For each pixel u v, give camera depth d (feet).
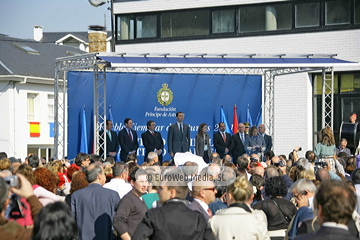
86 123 56.59
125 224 19.57
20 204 16.16
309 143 68.95
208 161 55.36
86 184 22.65
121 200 20.01
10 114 92.58
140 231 14.16
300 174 23.94
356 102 67.36
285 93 69.97
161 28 75.92
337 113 68.49
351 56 66.95
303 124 69.05
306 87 68.90
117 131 58.39
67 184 29.07
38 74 98.48
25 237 13.00
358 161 43.24
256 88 61.11
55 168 29.14
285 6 70.03
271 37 70.59
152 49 76.18
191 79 59.88
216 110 60.23
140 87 58.95
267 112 67.31
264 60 49.83
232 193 16.61
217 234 16.06
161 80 59.31
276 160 36.19
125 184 23.90
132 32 77.30
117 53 48.03
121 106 58.59
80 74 56.65
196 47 74.23
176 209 14.52
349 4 67.00
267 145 55.26
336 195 11.20
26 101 95.45
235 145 56.49
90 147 56.59
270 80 61.00
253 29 71.67
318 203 11.49
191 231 14.28
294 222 17.71
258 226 16.06
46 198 18.80
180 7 74.74
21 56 102.47
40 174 20.54
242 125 56.49
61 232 11.18
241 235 15.92
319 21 68.39
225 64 47.39
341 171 37.06
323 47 68.18
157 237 14.17
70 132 56.39
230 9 72.64
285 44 69.97
